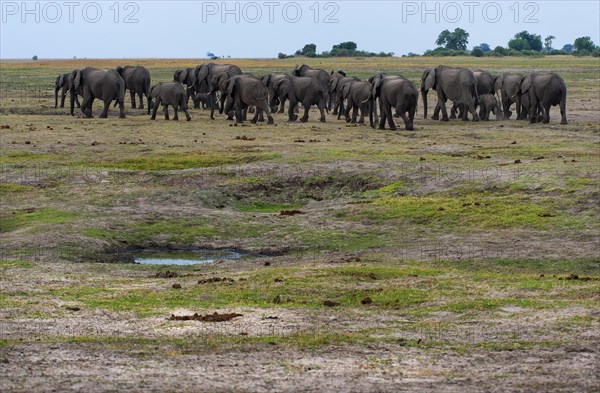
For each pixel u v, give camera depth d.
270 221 32.81
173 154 45.69
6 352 16.52
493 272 25.16
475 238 29.27
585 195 32.59
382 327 18.72
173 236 31.23
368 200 35.22
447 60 193.88
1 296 22.08
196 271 26.31
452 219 31.48
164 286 23.50
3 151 46.72
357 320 19.44
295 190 38.25
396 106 57.00
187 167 42.69
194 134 54.47
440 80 64.50
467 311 20.02
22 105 77.50
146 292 22.70
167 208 34.59
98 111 73.25
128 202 35.78
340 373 15.14
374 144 48.88
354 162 41.06
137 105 79.69
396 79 57.41
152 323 19.22
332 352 16.62
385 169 39.47
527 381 14.59
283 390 14.05
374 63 175.75
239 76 63.00
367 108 66.00
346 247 29.23
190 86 79.81
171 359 16.05
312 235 30.69
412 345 17.14
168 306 20.97
